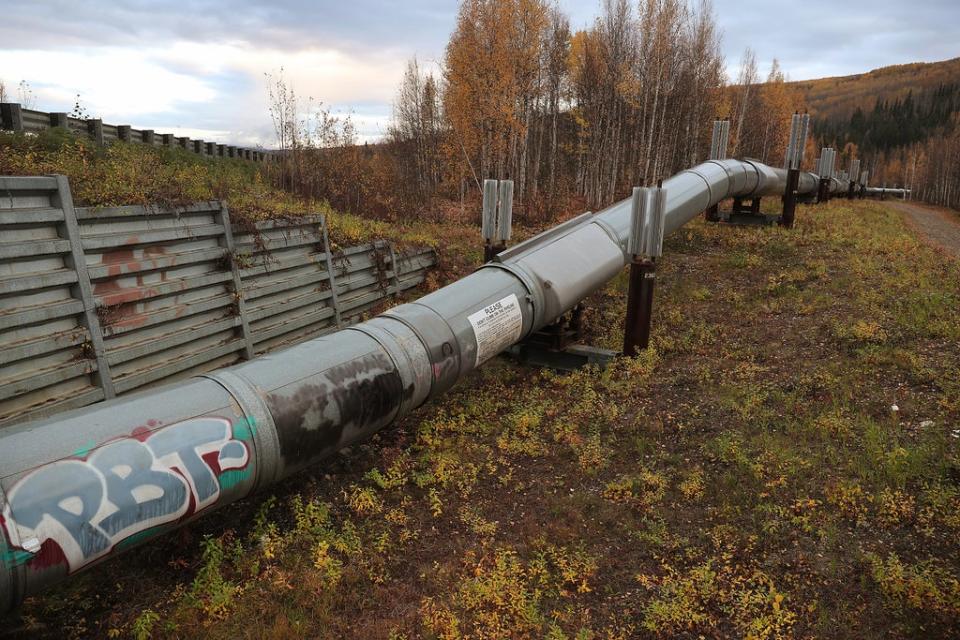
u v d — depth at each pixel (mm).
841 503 6223
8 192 6957
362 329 7820
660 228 10383
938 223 37156
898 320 10969
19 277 6980
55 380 7316
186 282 9297
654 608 5133
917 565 5383
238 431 5848
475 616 5207
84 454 4922
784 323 12031
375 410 7250
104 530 4789
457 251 17344
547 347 11141
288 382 6480
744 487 6773
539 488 7180
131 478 5016
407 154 44406
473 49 29469
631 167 36250
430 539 6316
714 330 12227
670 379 9914
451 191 40375
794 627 4945
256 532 6305
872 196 63719
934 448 6945
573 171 44781
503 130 30656
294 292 11844
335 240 13461
